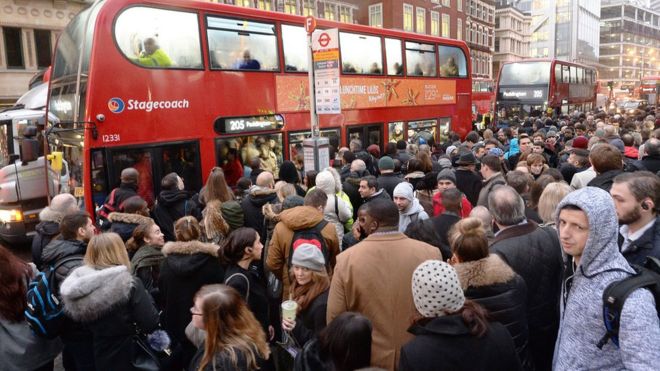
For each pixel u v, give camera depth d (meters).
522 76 25.20
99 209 7.02
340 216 5.80
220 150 8.62
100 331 3.42
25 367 3.50
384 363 3.02
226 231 5.29
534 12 112.06
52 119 8.43
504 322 2.76
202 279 4.17
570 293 2.42
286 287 4.50
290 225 4.38
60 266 3.77
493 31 65.94
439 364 2.18
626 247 3.09
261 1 32.97
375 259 3.14
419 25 48.16
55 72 8.49
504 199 3.56
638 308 2.07
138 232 4.69
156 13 7.79
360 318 2.35
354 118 11.47
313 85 9.15
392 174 7.03
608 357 2.21
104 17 7.22
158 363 3.70
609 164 4.87
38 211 10.23
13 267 3.50
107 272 3.37
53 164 8.30
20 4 24.19
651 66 149.25
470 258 2.88
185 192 6.45
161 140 7.79
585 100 31.67
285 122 9.74
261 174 6.11
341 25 11.12
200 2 8.36
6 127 10.42
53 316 3.55
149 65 7.68
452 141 13.10
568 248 2.36
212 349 2.74
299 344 3.48
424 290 2.27
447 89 14.74
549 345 3.46
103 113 7.16
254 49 9.20
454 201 4.51
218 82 8.59
